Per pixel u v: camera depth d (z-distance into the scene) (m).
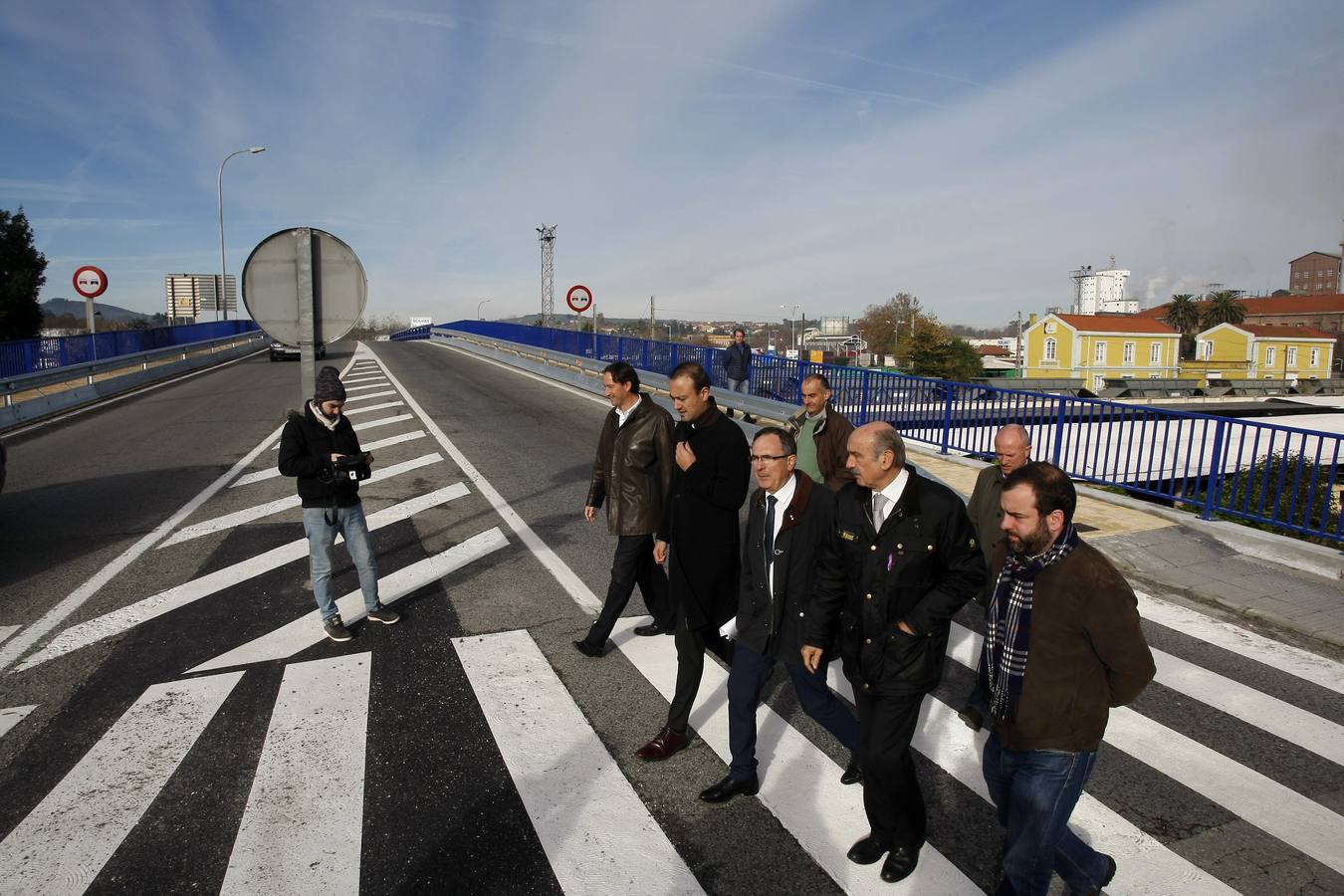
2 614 5.54
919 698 2.85
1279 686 4.62
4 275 36.94
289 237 5.45
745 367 16.16
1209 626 5.50
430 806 3.40
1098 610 2.45
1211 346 68.81
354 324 5.60
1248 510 7.29
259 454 11.20
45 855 3.08
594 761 3.77
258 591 6.00
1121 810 3.42
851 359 86.31
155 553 6.90
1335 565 6.39
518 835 3.21
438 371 25.23
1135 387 34.19
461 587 6.15
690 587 3.70
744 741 3.42
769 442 3.23
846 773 3.63
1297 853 3.14
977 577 2.80
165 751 3.83
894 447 2.89
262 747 3.87
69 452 11.41
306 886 2.91
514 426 14.12
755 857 3.10
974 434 11.16
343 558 6.88
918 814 2.96
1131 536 7.30
